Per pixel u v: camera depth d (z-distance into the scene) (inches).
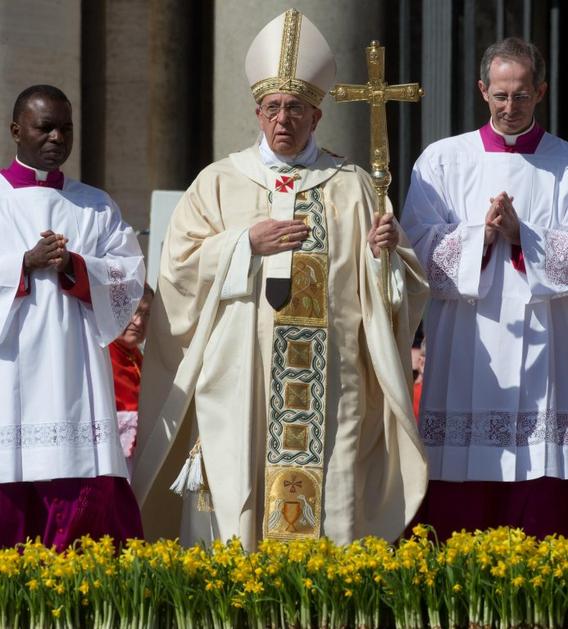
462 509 1127.0
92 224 1096.2
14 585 897.5
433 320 1142.3
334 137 1510.8
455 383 1125.7
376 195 1128.8
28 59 1526.8
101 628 892.6
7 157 1508.4
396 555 905.5
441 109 1664.6
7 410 1048.8
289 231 1059.3
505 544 904.3
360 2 1503.4
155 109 1790.1
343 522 1071.6
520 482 1117.1
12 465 1042.1
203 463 1079.6
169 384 1123.9
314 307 1084.5
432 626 888.3
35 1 1531.7
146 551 912.3
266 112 1099.9
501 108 1119.0
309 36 1098.1
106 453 1056.2
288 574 893.8
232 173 1119.6
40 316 1058.1
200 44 1800.0
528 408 1115.3
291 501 1069.8
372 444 1107.9
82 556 914.1
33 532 1068.5
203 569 897.5
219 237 1081.4
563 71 1718.8
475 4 1665.8
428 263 1122.7
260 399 1079.0
